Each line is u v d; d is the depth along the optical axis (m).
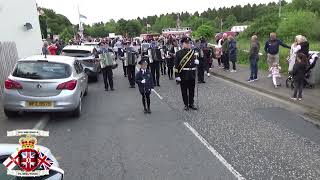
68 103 9.86
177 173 6.30
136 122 9.84
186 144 7.85
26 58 10.32
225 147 7.60
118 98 13.47
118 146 7.83
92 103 12.58
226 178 6.05
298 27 36.31
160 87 15.66
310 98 11.85
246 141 7.97
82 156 7.26
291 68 13.64
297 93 12.66
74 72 10.38
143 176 6.21
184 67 10.88
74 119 10.27
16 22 23.91
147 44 20.16
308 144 7.72
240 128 8.98
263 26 42.72
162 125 9.46
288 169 6.40
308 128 8.91
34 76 9.78
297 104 11.47
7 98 9.75
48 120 10.09
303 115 10.18
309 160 6.81
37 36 25.59
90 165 6.77
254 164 6.65
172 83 16.77
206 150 7.44
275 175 6.15
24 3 24.44
